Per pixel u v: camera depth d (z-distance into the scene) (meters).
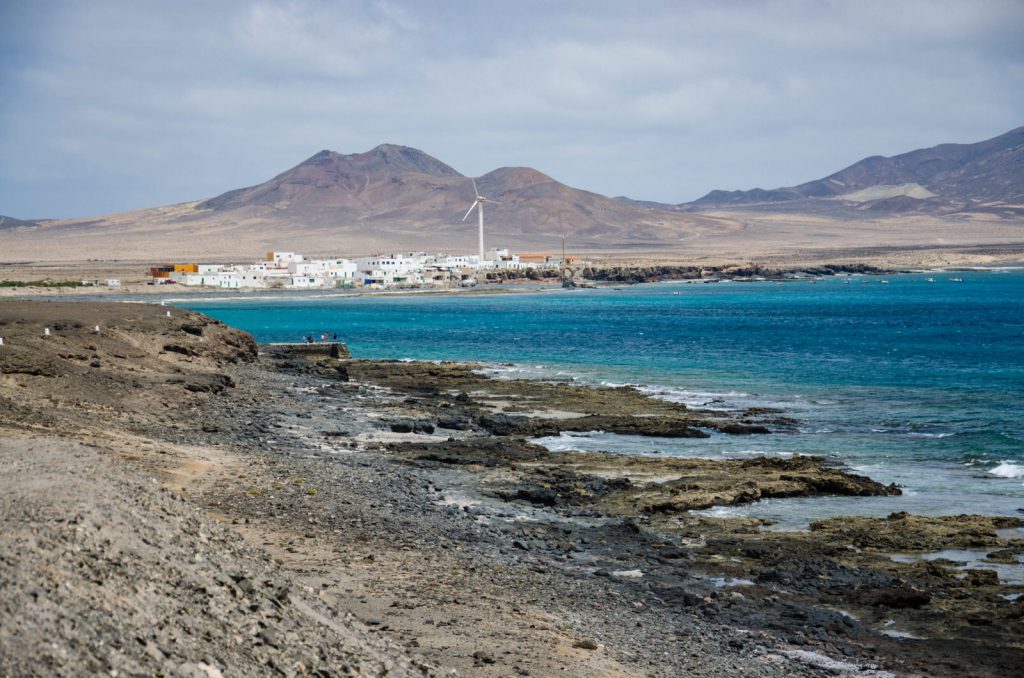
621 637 30.47
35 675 14.78
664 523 47.66
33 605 16.67
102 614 17.55
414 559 36.31
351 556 35.47
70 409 59.25
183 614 19.23
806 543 43.47
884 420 78.25
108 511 22.25
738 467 59.59
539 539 43.06
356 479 50.28
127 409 64.50
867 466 61.62
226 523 37.66
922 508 51.25
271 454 56.19
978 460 62.94
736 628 33.12
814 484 54.56
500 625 29.52
